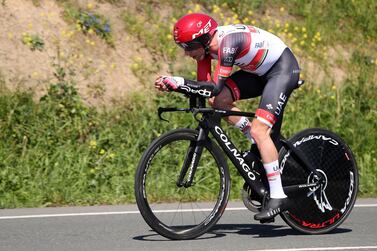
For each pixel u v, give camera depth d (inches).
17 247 437.1
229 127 753.0
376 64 948.6
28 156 675.4
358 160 757.3
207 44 453.7
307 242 458.3
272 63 467.2
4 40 784.9
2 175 636.1
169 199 552.1
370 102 870.4
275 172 467.5
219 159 473.4
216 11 904.3
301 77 883.4
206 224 469.4
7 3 815.7
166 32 874.1
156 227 450.6
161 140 449.7
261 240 462.3
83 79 787.4
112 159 689.6
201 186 581.6
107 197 620.1
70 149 693.3
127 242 451.8
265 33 471.5
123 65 821.9
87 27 836.0
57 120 728.3
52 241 454.0
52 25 821.2
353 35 991.0
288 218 481.7
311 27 967.6
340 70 927.7
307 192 487.2
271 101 464.4
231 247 438.9
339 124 810.2
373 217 550.9
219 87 450.9
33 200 601.9
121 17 869.8
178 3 918.4
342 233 491.2
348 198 501.7
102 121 749.9
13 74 762.2
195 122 757.9
